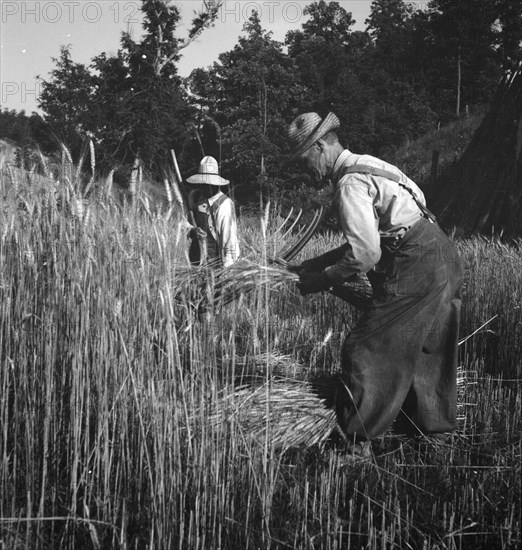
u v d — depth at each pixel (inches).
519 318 223.5
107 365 115.0
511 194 581.6
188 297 125.2
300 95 1089.4
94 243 118.0
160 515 107.3
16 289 122.1
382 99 2007.9
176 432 111.6
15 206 120.8
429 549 108.7
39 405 118.3
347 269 145.4
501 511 118.9
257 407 143.6
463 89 2760.8
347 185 147.0
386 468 138.2
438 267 147.2
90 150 119.3
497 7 2780.5
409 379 146.8
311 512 118.0
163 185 117.0
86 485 111.8
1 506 109.6
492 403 173.9
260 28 941.8
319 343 203.9
